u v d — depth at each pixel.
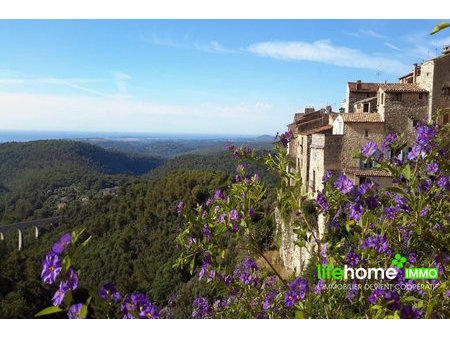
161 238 54.81
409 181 4.66
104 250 57.28
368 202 5.19
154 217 59.19
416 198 4.76
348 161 24.25
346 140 24.25
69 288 3.38
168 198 60.31
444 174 5.21
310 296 5.38
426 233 4.77
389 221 5.25
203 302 7.34
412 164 5.43
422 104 24.67
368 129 24.38
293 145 32.56
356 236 5.07
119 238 57.75
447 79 24.27
